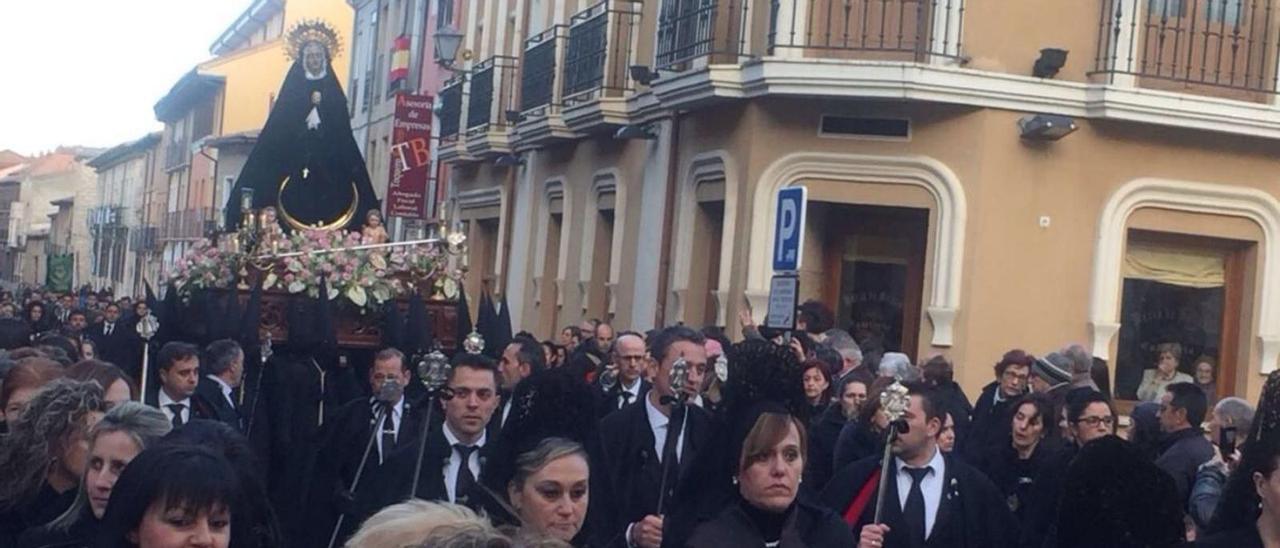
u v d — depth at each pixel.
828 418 10.12
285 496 10.34
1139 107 16.09
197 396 11.60
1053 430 9.80
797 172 16.94
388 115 37.66
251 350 14.29
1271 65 16.81
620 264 20.95
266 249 15.85
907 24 16.70
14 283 94.19
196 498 4.30
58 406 5.89
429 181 32.31
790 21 16.75
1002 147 16.28
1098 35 16.52
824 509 6.13
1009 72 16.38
